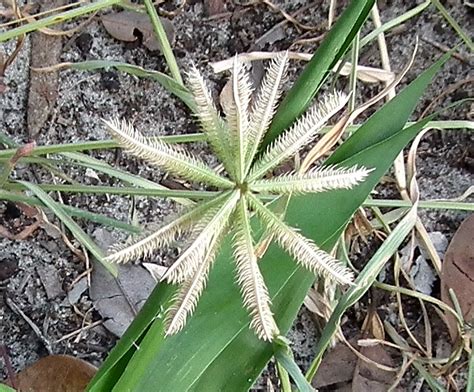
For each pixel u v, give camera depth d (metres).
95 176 0.43
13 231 0.43
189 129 0.43
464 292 0.40
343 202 0.30
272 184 0.25
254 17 0.43
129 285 0.42
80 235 0.36
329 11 0.42
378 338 0.42
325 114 0.25
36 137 0.43
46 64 0.42
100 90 0.43
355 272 0.42
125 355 0.30
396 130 0.31
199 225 0.24
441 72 0.43
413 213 0.36
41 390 0.40
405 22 0.43
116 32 0.43
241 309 0.31
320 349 0.35
